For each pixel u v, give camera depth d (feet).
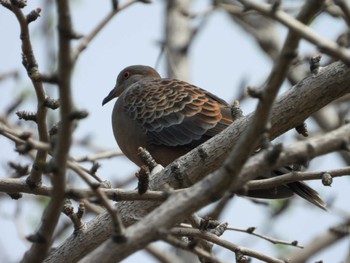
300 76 54.13
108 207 22.27
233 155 22.08
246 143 21.91
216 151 32.19
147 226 22.59
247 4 21.58
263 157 22.56
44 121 27.66
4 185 30.40
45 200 54.29
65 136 21.58
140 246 22.59
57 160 21.89
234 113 33.47
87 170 33.99
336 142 21.86
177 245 24.14
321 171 30.01
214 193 22.41
